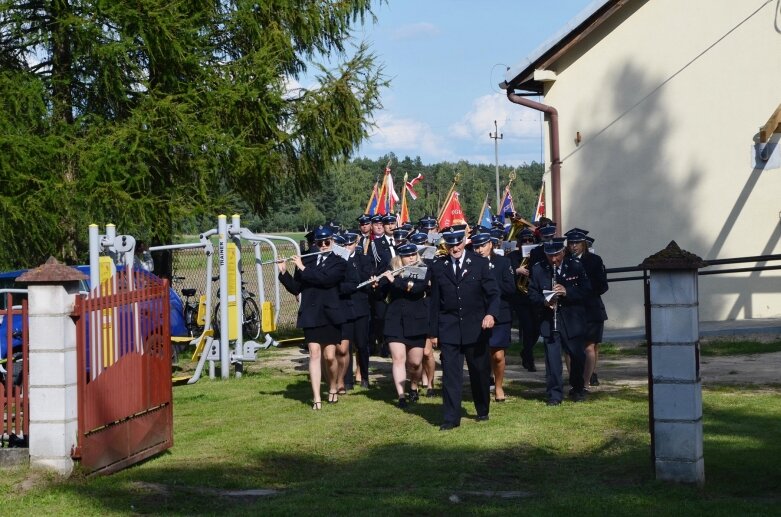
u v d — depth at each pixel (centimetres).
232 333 1502
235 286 1498
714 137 1870
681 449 751
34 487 779
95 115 2086
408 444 944
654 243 1917
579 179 1983
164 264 2295
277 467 866
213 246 1514
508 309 1183
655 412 759
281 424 1066
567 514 667
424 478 797
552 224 1428
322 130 2302
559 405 1138
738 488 741
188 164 2127
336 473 834
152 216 2061
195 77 2152
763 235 1836
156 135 2044
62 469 804
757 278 1836
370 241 1484
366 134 2327
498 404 1169
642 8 1920
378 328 1510
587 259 1183
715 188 1870
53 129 2067
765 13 1833
